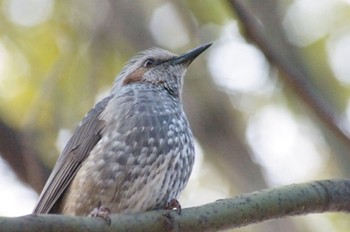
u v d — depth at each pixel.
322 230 13.55
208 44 11.66
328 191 9.08
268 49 8.99
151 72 11.33
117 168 9.52
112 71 13.57
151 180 9.55
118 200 9.50
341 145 12.49
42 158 10.74
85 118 10.27
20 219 7.59
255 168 13.09
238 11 8.91
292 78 9.04
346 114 13.57
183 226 8.59
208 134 13.17
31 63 13.80
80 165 9.91
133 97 10.34
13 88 13.62
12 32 14.02
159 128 9.80
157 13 13.82
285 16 14.10
